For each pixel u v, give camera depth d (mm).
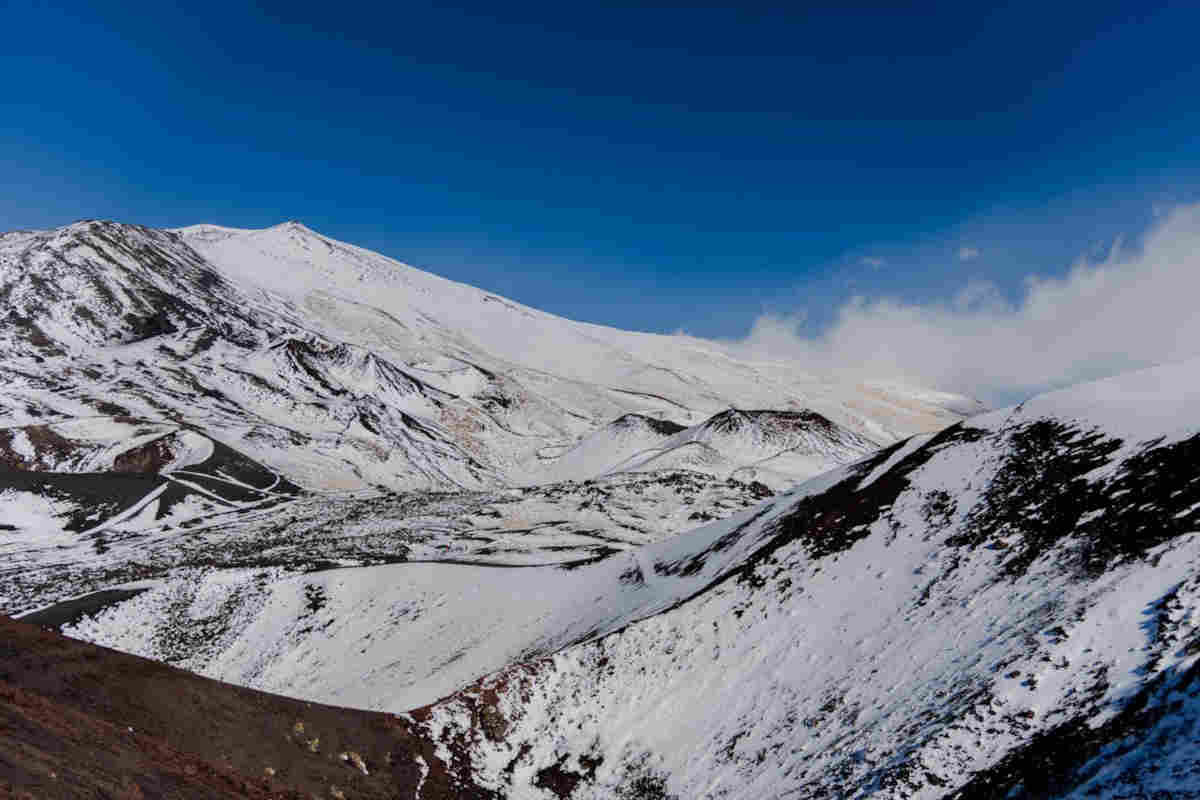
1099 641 20969
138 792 15609
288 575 65500
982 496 36000
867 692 27078
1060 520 30016
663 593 47688
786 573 39531
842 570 37062
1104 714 17938
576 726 34812
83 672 22953
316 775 25469
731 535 52750
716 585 41656
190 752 22047
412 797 27969
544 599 57406
